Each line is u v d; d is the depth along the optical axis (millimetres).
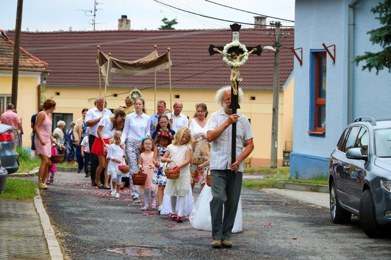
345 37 25141
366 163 14273
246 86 57125
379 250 12430
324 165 26234
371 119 15422
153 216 16141
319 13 26641
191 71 60062
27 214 15078
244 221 15703
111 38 64188
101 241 12875
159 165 16625
